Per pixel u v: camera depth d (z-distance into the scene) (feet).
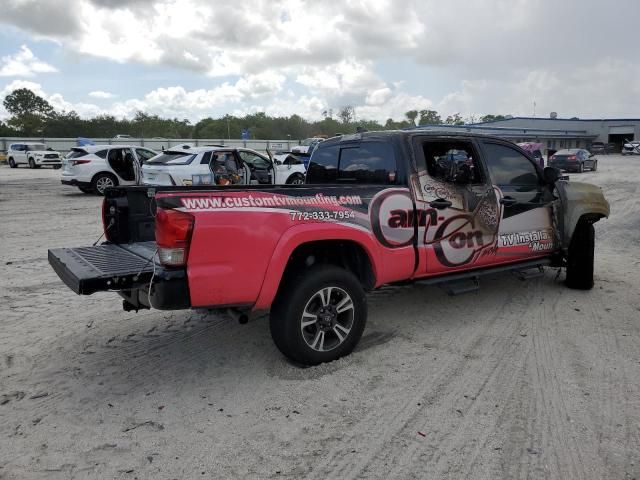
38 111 352.28
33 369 13.14
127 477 8.95
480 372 12.82
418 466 9.20
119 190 14.74
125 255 13.16
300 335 12.57
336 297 13.20
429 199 14.71
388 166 14.97
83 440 10.06
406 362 13.43
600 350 14.03
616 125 224.74
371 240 13.52
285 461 9.38
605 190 59.11
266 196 11.91
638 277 21.43
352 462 9.34
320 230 12.48
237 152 42.78
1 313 17.28
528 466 9.12
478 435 10.11
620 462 9.20
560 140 220.23
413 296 19.01
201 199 11.10
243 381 12.48
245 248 11.45
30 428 10.46
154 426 10.55
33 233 31.83
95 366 13.32
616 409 10.97
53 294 19.42
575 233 19.04
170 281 10.82
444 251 15.12
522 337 15.06
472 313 17.19
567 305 17.88
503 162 16.97
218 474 9.02
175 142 179.83
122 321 16.60
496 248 16.57
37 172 99.96
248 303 11.79
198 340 15.02
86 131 288.92
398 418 10.76
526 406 11.14
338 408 11.19
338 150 17.06
